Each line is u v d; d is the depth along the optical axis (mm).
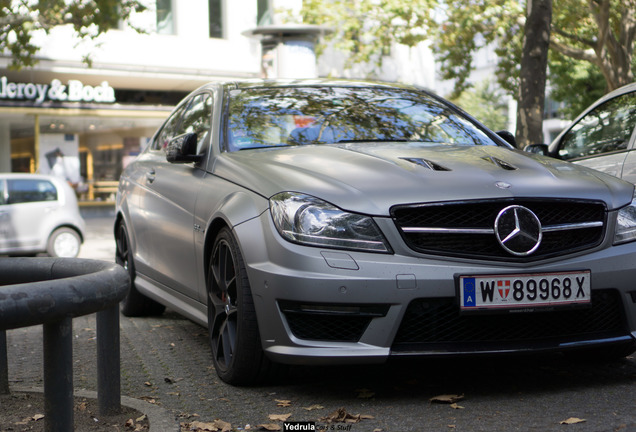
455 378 4059
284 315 3633
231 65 24219
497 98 40906
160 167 5543
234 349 3953
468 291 3518
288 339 3613
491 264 3568
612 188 3928
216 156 4562
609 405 3459
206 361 4699
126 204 6188
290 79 5469
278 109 4918
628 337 3793
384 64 27281
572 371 4168
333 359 3523
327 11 17250
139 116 23844
